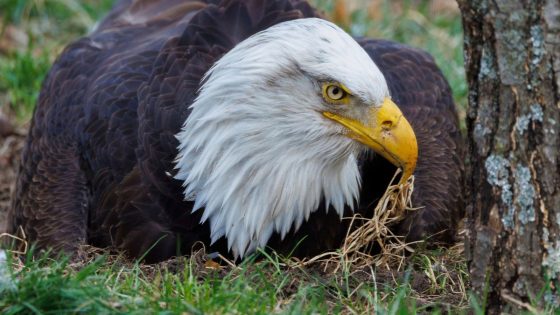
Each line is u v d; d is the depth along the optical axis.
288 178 11.02
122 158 11.92
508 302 9.16
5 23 19.78
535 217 8.93
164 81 11.77
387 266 11.21
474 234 9.32
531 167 8.88
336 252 11.23
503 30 8.69
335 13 19.17
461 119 16.47
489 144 9.04
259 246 11.36
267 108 10.76
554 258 8.94
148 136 11.59
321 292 9.98
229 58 10.86
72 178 12.59
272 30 10.84
